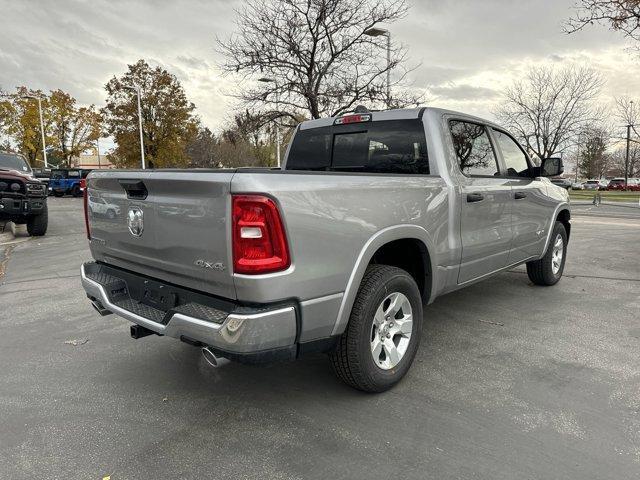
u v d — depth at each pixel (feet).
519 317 15.58
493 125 15.20
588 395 10.40
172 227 9.25
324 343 9.29
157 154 124.88
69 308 17.63
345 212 9.24
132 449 8.72
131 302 10.78
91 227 12.25
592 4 29.25
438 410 9.89
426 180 11.45
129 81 120.26
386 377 10.44
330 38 45.68
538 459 8.22
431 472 7.93
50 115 160.97
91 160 282.77
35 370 12.16
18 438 9.11
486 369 11.75
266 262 8.11
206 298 8.93
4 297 19.31
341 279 9.24
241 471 8.05
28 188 35.91
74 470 8.14
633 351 12.73
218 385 11.24
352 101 47.65
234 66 47.73
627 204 84.69
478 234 13.46
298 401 10.39
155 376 11.76
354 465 8.14
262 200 8.01
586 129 96.43
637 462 8.12
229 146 142.72
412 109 13.17
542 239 17.58
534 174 16.42
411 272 12.26
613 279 20.66
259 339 8.15
